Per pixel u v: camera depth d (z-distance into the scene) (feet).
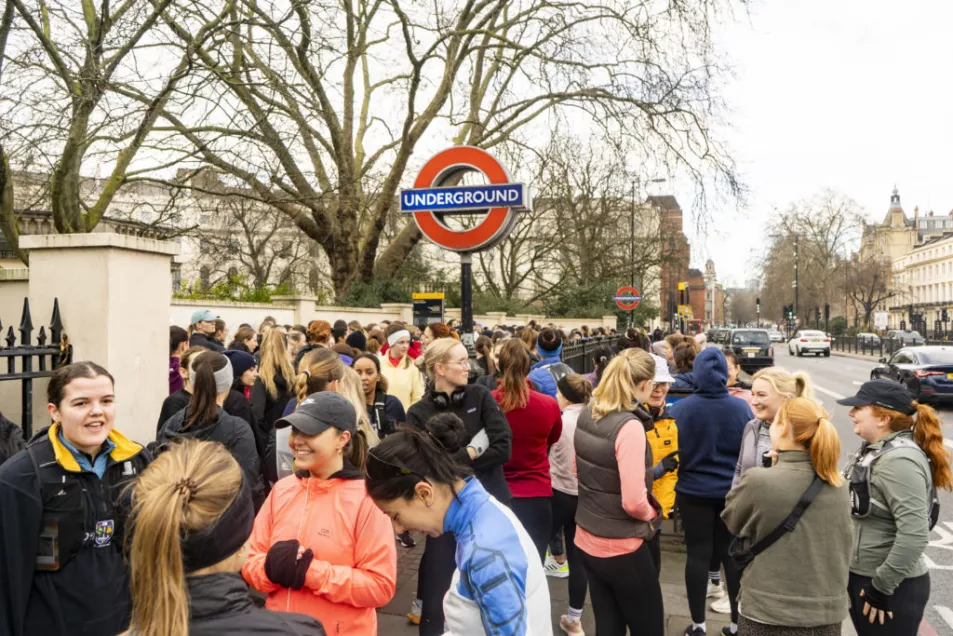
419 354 25.75
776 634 8.57
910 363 52.70
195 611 4.60
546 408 13.30
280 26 36.42
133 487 5.14
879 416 9.97
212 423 11.70
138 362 15.48
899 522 9.27
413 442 5.96
